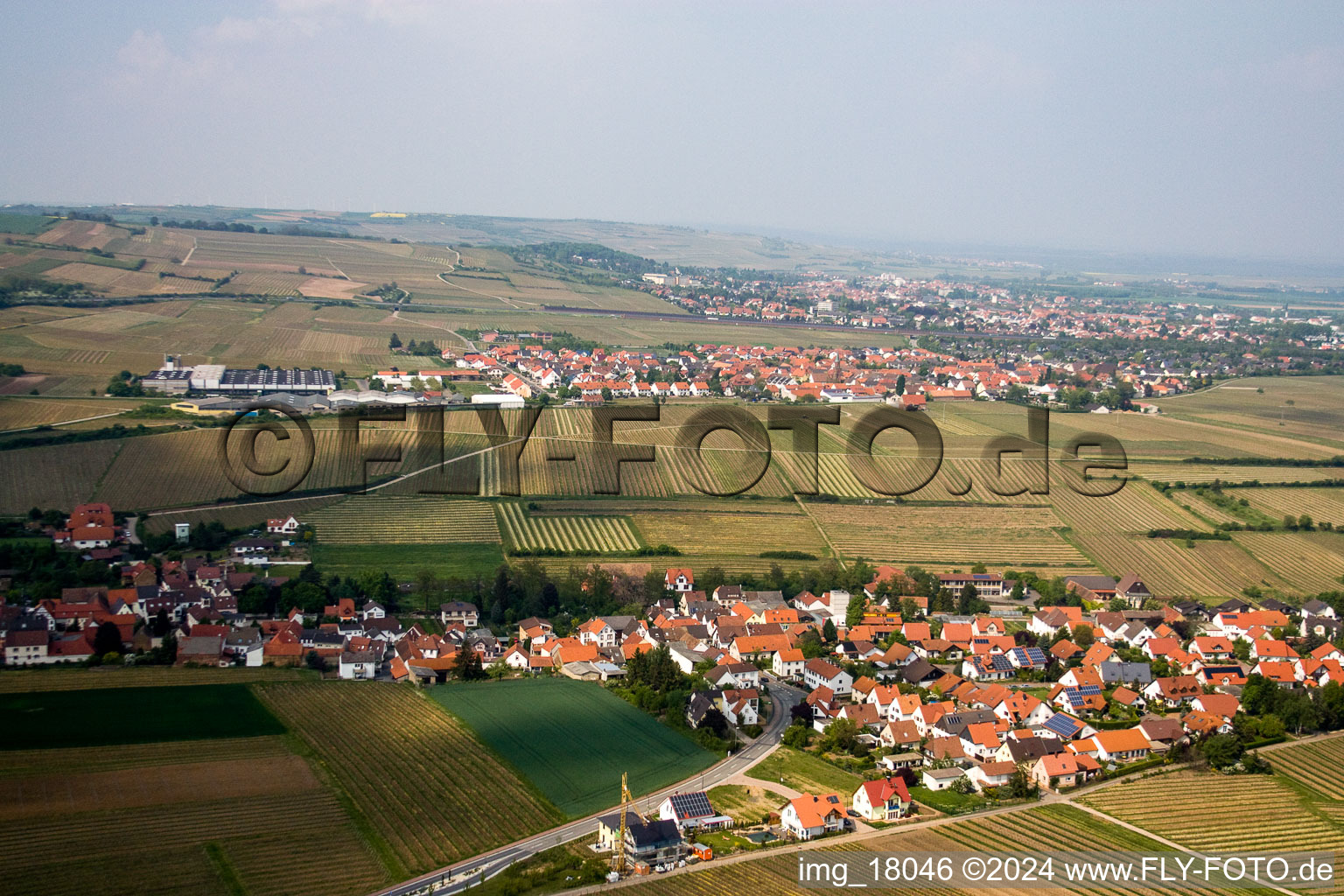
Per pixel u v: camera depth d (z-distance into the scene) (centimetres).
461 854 13862
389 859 13625
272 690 19225
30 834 13738
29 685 18775
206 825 14212
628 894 12962
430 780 15888
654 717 18875
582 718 18600
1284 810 15638
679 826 14638
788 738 18075
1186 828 15075
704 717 18200
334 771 16038
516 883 13012
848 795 15975
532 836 14438
